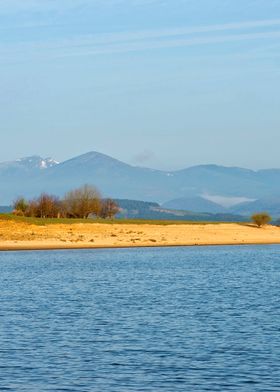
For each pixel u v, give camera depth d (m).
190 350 79.88
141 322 101.12
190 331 92.69
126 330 93.88
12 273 194.00
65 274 191.00
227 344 83.06
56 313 111.25
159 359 75.38
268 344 82.75
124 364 73.25
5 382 66.19
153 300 129.38
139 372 69.88
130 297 134.75
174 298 132.50
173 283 165.38
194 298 132.38
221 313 110.50
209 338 87.25
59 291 147.12
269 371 69.56
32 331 92.94
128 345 83.12
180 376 68.12
